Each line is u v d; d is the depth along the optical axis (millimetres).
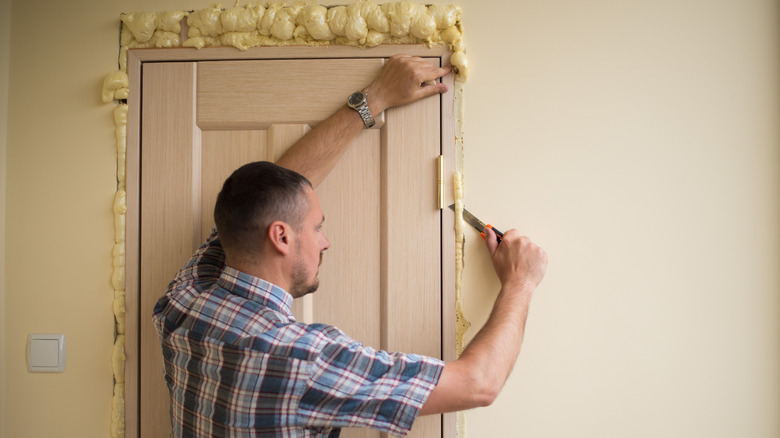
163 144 1178
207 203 1186
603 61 1171
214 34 1179
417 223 1163
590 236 1163
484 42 1178
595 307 1158
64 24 1201
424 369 845
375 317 1174
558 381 1155
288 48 1174
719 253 1155
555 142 1171
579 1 1177
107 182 1188
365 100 1122
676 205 1158
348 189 1176
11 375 1186
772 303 1146
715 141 1161
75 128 1193
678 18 1167
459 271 1156
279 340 839
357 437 1161
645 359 1153
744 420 1142
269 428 829
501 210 1167
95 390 1180
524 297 1038
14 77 1199
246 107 1176
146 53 1187
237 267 909
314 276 941
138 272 1174
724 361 1148
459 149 1173
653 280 1159
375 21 1149
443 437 1153
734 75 1160
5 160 1194
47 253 1190
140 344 1171
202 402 875
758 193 1154
